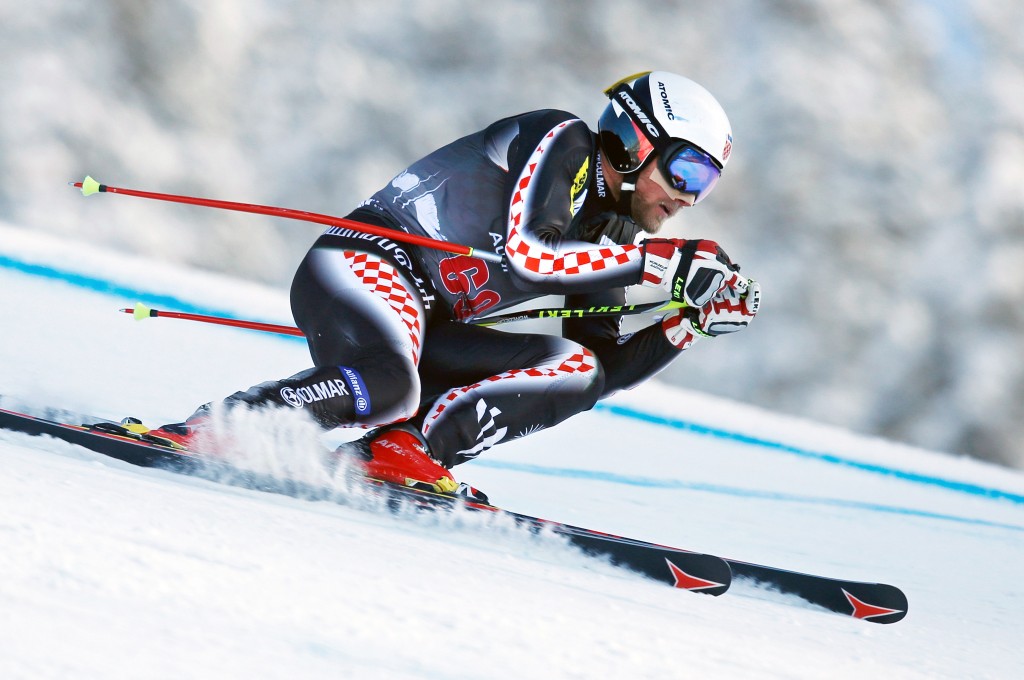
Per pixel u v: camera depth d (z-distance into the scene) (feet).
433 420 33.60
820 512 54.44
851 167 186.70
